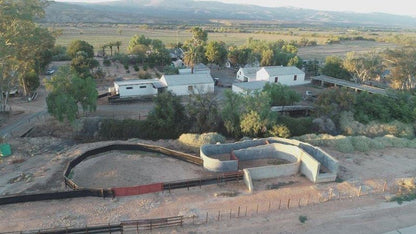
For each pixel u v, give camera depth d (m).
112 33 197.25
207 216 29.55
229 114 48.81
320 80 83.12
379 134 51.22
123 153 42.72
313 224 29.19
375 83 85.94
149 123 48.88
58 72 49.69
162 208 30.58
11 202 30.39
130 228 27.48
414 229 29.14
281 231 28.08
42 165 38.81
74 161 38.19
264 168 36.12
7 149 40.97
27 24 52.31
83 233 26.59
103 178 35.97
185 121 49.84
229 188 34.44
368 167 40.22
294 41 165.50
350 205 32.38
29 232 26.45
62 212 29.47
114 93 66.81
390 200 33.34
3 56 46.53
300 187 35.00
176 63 100.44
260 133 47.97
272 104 59.50
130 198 32.06
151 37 181.88
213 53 99.31
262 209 31.02
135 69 93.19
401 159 43.00
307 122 52.44
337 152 44.34
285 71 82.44
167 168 38.62
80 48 97.62
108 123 49.00
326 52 148.88
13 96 65.25
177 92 68.25
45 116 54.38
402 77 74.69
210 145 41.22
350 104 54.94
